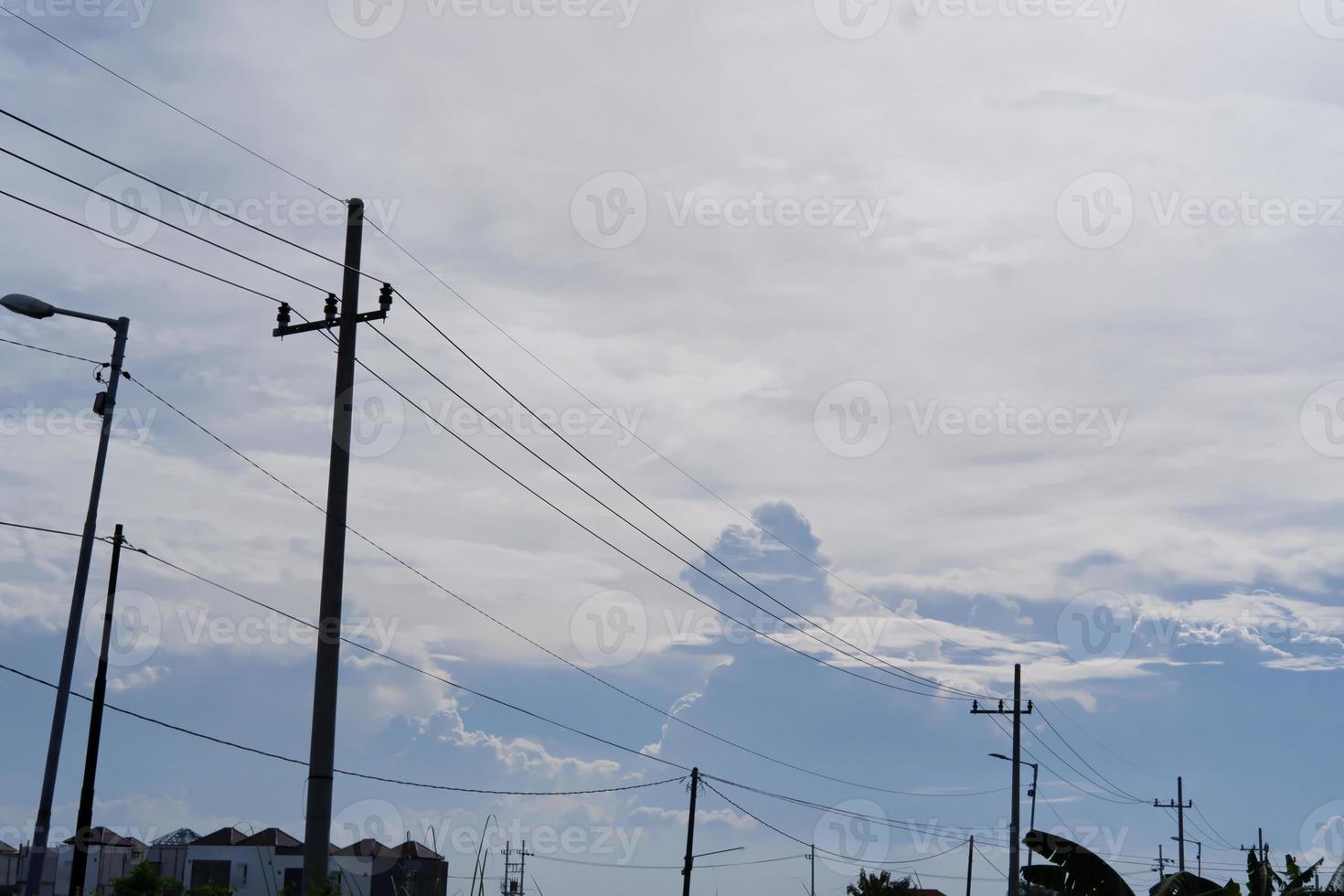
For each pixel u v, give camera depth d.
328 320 23.38
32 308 23.34
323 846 20.80
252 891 65.25
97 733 31.95
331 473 22.56
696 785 57.34
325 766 21.14
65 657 23.80
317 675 21.56
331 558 22.06
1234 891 30.58
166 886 38.03
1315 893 31.66
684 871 56.12
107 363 24.55
